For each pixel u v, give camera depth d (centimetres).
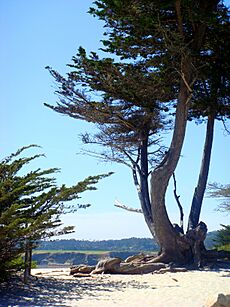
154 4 1792
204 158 2205
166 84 2031
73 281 1471
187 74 1923
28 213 1158
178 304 999
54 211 1112
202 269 1831
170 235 1922
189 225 2111
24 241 1154
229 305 810
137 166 2336
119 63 1967
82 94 2127
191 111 2298
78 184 1166
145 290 1235
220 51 2062
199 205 2155
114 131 2336
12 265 1205
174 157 1916
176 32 1931
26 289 1220
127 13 1825
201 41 1992
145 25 1816
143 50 1967
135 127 2281
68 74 2080
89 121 2258
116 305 975
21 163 1220
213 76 2098
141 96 2075
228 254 2030
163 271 1748
